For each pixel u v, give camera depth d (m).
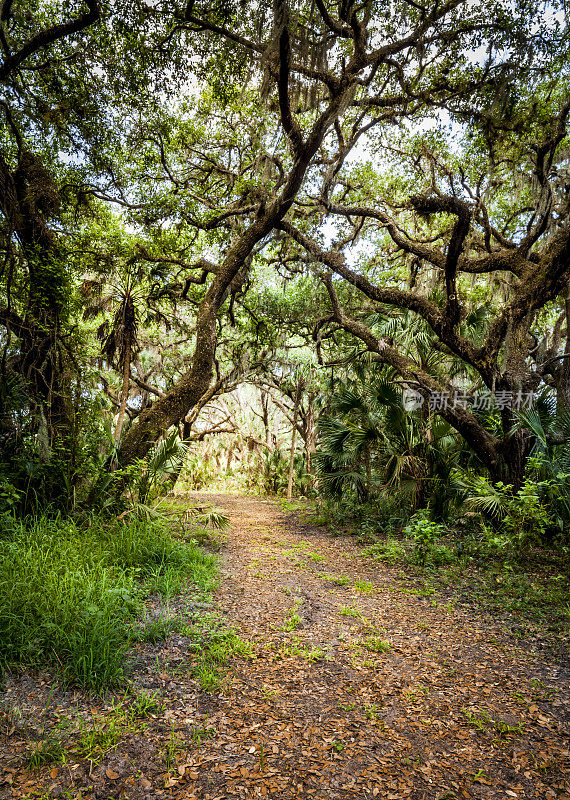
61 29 6.54
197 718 3.08
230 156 11.49
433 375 10.98
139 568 5.29
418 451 9.78
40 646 3.49
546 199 8.29
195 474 23.39
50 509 6.69
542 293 8.09
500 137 9.16
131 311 11.51
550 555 7.52
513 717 3.21
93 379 8.45
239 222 11.67
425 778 2.60
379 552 8.19
